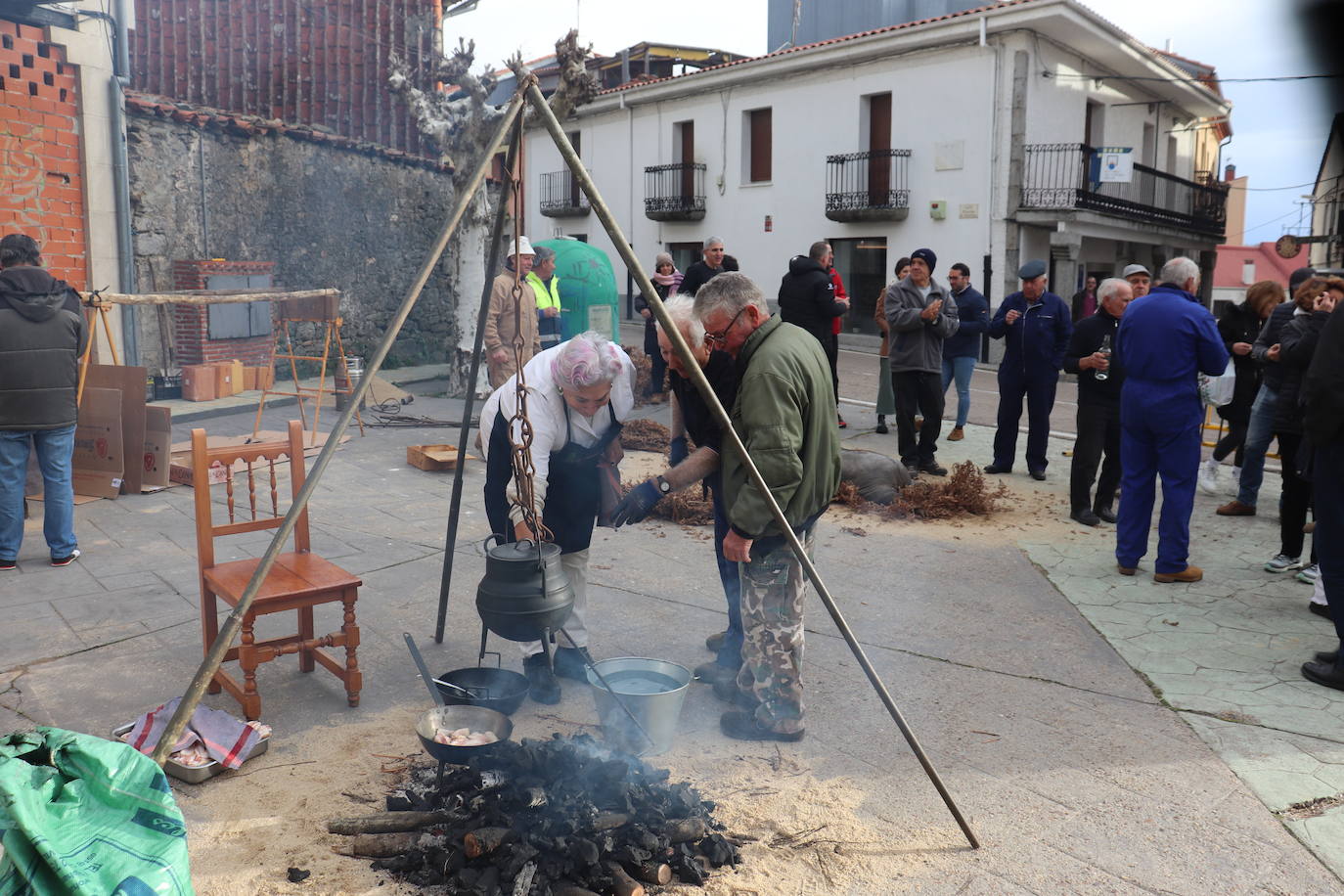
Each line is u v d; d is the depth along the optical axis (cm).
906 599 515
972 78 1969
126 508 651
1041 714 378
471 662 420
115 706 366
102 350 900
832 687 402
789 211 2291
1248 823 302
